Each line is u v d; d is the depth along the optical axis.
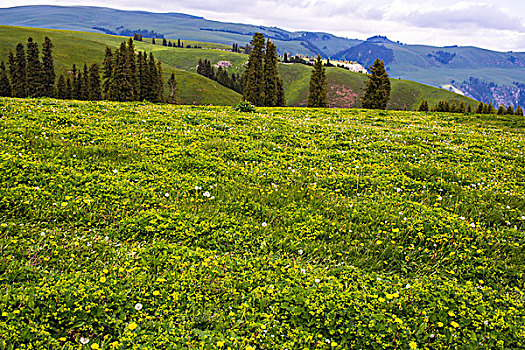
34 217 7.81
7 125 13.17
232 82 198.88
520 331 5.64
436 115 36.41
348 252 7.80
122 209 8.62
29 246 6.89
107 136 13.68
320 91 84.69
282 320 5.80
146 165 11.15
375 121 28.52
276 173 11.59
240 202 9.55
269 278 6.66
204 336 5.28
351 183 11.16
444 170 12.92
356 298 6.16
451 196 10.68
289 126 19.64
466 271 7.33
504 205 10.36
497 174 13.53
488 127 28.42
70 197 8.62
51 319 5.27
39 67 98.19
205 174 11.09
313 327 5.66
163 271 6.62
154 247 7.24
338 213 9.42
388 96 78.56
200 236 7.96
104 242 7.36
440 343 5.49
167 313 5.69
